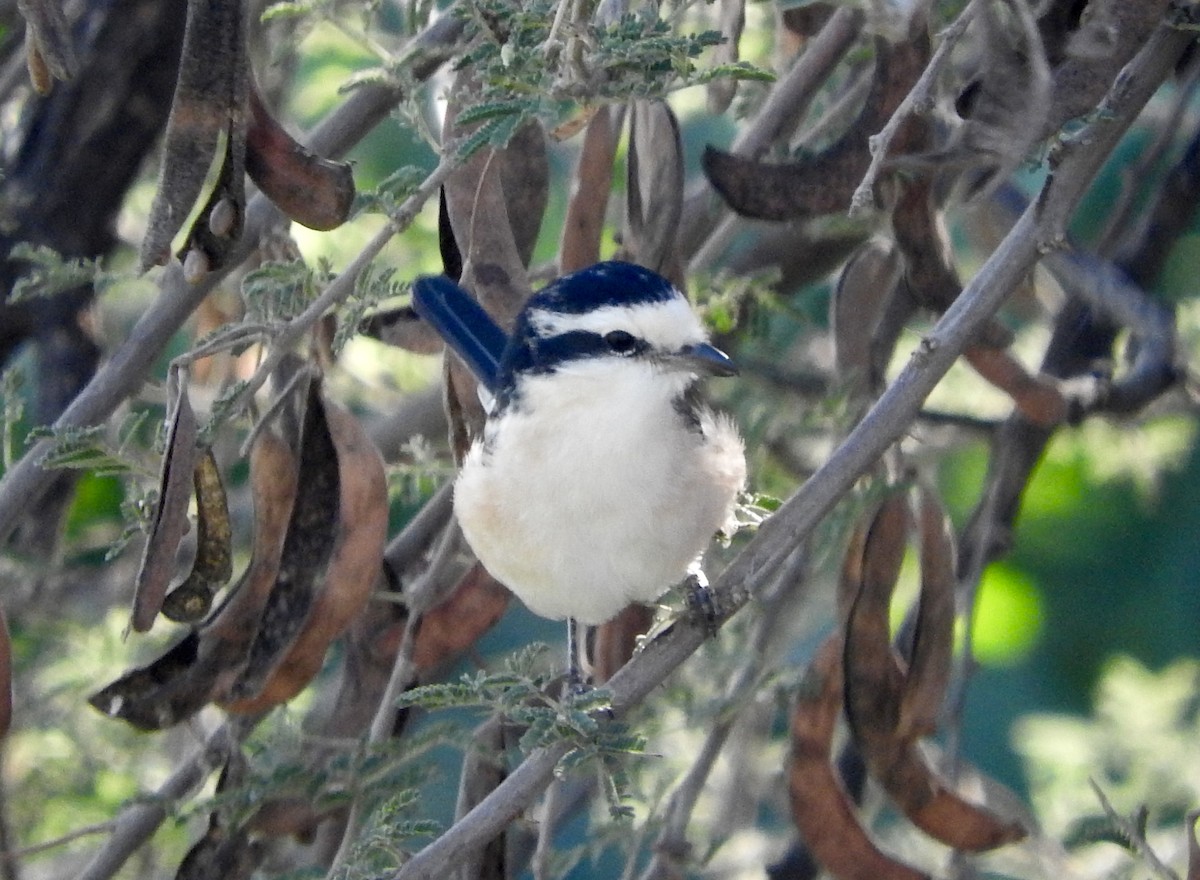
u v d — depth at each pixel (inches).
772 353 542.3
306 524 387.9
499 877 414.3
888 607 400.8
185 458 339.3
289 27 500.7
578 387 388.2
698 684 472.1
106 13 501.4
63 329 505.7
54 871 512.4
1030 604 652.1
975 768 576.7
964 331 349.1
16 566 502.9
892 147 382.6
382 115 434.6
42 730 516.4
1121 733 538.0
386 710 413.7
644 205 410.9
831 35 436.1
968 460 669.3
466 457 410.9
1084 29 332.5
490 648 622.8
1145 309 485.7
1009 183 533.3
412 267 577.3
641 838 441.4
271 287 383.9
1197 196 486.0
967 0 427.5
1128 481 634.2
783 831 527.5
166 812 422.6
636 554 393.7
